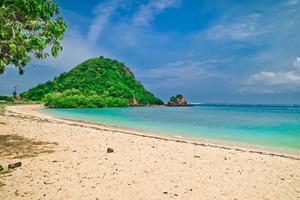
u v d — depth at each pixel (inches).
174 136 896.9
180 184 348.2
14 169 385.7
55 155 475.8
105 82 5949.8
